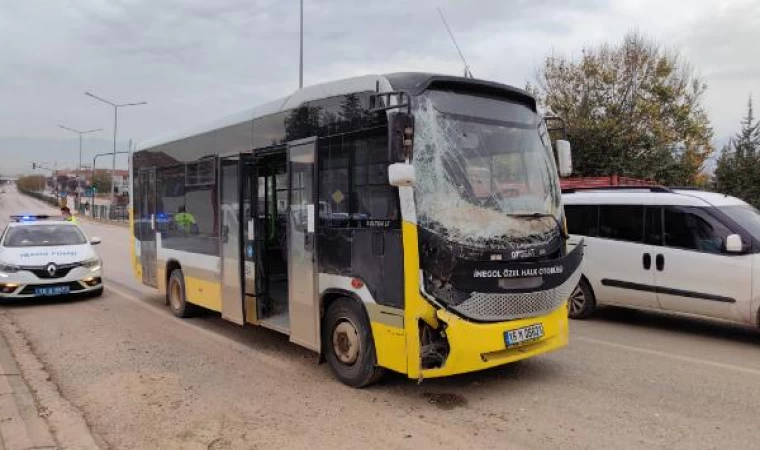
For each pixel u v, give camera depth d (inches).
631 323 374.9
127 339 342.6
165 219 426.0
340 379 255.3
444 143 227.8
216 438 198.8
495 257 225.5
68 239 507.2
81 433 204.5
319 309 261.1
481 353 220.5
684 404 224.1
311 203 264.5
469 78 239.3
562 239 256.5
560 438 193.9
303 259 270.7
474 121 239.1
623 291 366.3
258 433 202.4
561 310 251.0
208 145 360.2
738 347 311.9
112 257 857.5
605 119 1072.2
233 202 329.4
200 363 289.7
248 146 316.5
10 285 447.5
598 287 378.3
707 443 188.7
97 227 1868.8
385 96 225.5
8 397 239.6
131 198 509.4
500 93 251.4
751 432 197.2
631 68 1176.2
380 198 228.7
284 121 285.4
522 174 249.1
